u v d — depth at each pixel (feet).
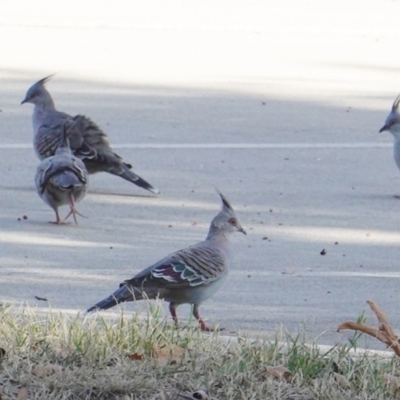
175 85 76.02
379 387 25.11
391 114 54.70
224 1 118.93
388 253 42.42
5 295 35.06
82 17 106.11
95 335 27.43
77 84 75.46
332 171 55.67
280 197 50.60
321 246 43.06
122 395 24.20
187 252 31.58
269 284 37.60
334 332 32.27
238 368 25.54
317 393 24.44
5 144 59.00
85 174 45.73
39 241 42.42
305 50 92.07
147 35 97.45
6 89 73.00
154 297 31.27
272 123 65.77
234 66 83.87
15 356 25.71
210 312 34.09
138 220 46.19
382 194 51.72
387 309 35.14
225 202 32.89
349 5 119.44
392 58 89.66
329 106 70.85
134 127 63.67
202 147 59.67
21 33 96.43
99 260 39.88
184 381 24.76
